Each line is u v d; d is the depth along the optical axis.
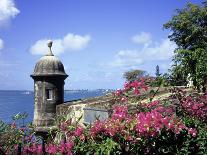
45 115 17.06
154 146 5.60
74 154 5.69
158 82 7.20
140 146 5.54
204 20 38.09
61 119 7.01
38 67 17.62
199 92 8.66
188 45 38.50
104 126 5.64
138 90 7.09
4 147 6.39
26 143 6.54
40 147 6.17
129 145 5.54
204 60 16.25
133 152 5.54
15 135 6.57
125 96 7.17
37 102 17.39
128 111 6.39
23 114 7.01
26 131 6.80
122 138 5.51
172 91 7.58
